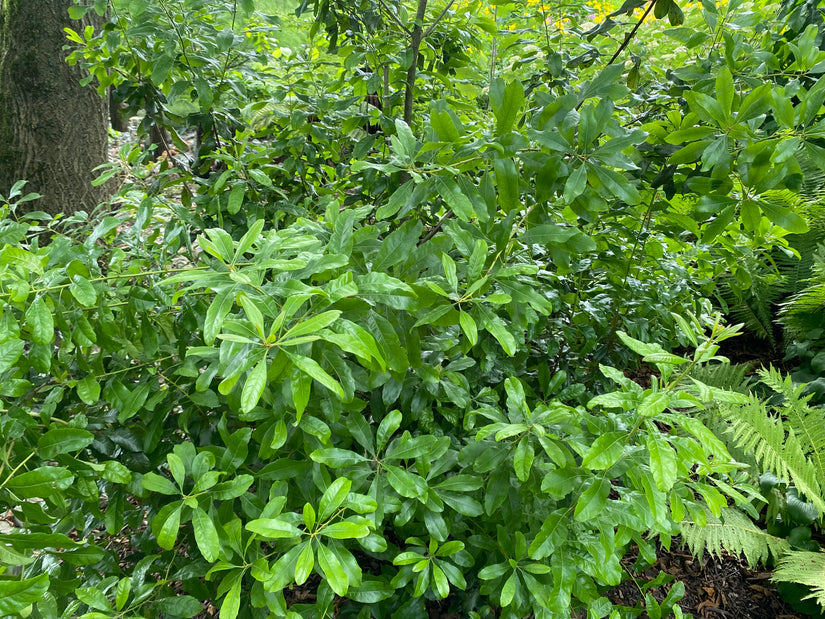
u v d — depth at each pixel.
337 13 2.02
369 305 1.01
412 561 1.11
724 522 2.18
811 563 2.00
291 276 0.96
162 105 1.91
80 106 3.65
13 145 3.54
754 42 2.17
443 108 1.16
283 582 0.89
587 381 2.03
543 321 1.73
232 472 1.09
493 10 2.59
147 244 1.47
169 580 1.14
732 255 1.91
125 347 1.31
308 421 1.04
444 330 1.37
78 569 1.33
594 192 1.20
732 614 2.14
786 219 1.19
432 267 1.19
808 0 1.92
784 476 2.09
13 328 0.92
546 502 1.31
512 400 1.17
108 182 3.92
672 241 2.03
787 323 3.34
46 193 3.65
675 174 1.48
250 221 1.69
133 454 1.30
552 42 2.18
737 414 2.27
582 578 1.21
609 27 1.74
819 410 2.35
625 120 2.00
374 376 1.15
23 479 0.91
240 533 1.01
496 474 1.23
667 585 2.21
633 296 1.95
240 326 0.83
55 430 1.01
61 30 3.49
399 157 1.19
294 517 0.96
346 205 1.98
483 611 1.40
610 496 1.99
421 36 1.84
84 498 1.11
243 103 2.04
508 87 1.10
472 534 1.44
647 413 0.86
